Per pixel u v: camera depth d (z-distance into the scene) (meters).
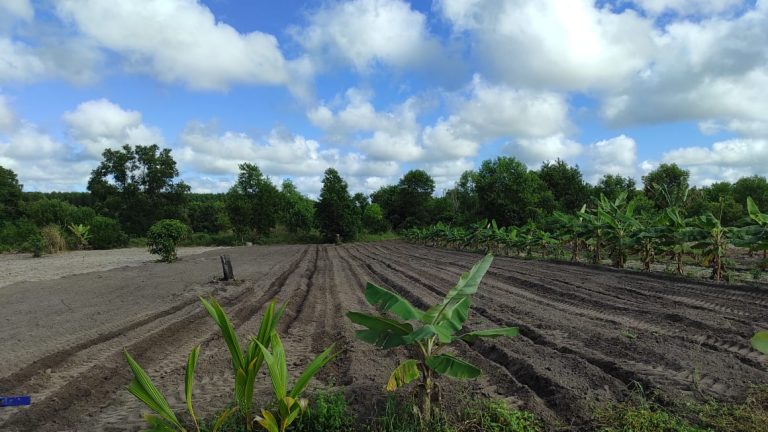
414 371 4.14
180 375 6.51
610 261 20.83
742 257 20.58
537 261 21.92
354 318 4.30
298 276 19.14
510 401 4.92
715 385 5.07
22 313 10.88
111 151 55.69
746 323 7.85
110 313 10.56
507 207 43.12
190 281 16.38
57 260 29.33
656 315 8.78
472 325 8.59
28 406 5.32
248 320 10.22
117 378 6.32
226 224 59.41
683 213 21.45
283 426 3.84
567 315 9.09
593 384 5.18
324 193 53.44
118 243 45.25
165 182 56.47
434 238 41.34
